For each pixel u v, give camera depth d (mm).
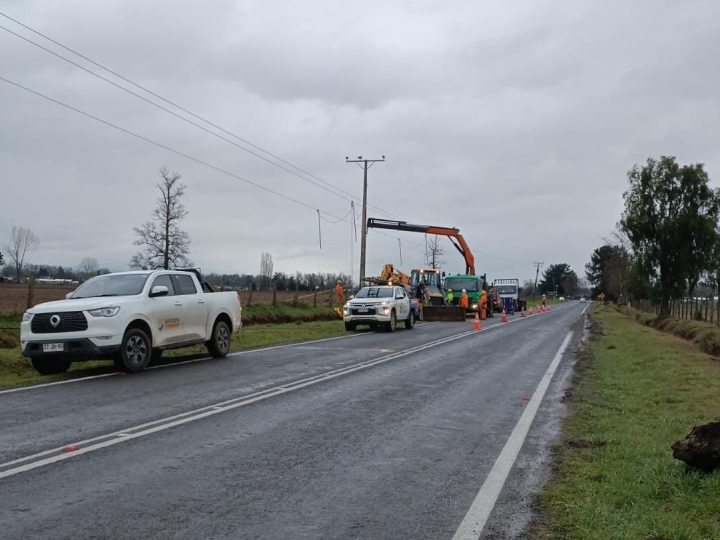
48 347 11883
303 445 7301
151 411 8938
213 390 10789
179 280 14594
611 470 6445
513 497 5645
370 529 4840
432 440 7715
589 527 4867
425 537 4707
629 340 23562
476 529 4871
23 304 21391
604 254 128125
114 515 4980
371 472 6324
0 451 6738
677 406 10156
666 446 7375
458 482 6070
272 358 15852
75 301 12422
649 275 35844
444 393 11195
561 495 5676
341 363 15023
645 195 35156
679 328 28453
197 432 7781
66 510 5062
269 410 9234
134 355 12711
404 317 28688
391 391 11219
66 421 8227
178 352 17078
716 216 34500
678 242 34594
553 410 9891
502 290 55188
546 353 18812
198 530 4730
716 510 5191
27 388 10789
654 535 4707
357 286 46781
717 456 5844
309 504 5363
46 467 6184
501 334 26266
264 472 6223
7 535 4547
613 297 99625
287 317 32156
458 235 45031
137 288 13344
